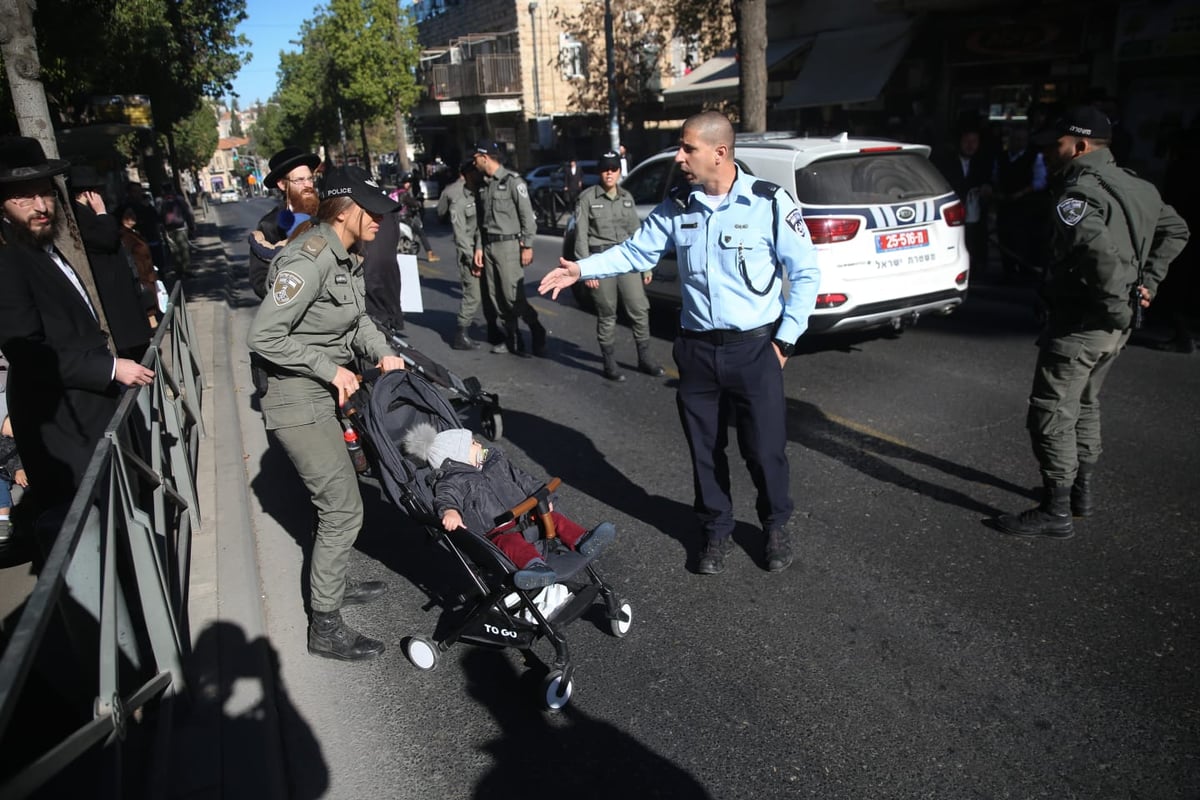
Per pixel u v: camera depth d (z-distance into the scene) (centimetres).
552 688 309
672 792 273
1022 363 711
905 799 266
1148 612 354
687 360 383
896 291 709
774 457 386
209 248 2194
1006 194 993
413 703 324
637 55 2447
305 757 296
